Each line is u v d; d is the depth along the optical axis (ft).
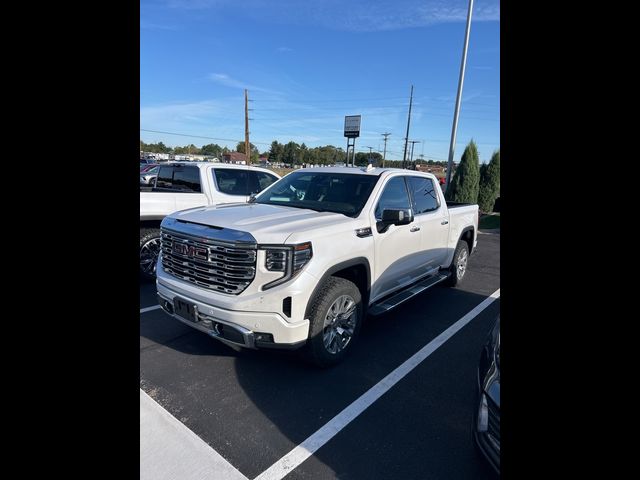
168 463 7.36
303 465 7.57
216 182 20.66
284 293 9.35
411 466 7.66
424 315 16.05
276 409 9.25
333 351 10.98
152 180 34.96
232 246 9.55
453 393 10.25
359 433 8.54
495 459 6.25
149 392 9.76
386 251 12.69
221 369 10.95
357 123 54.54
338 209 12.53
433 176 17.13
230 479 7.12
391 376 10.97
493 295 19.20
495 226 49.08
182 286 10.49
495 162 57.88
